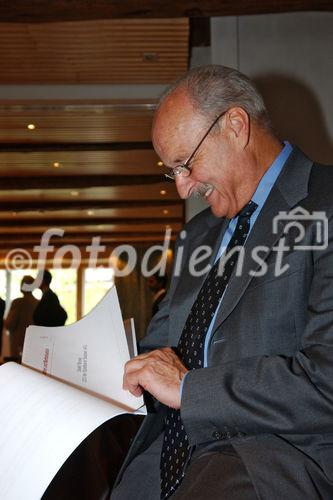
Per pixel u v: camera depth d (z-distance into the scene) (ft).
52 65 19.71
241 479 2.92
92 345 3.85
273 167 3.89
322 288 3.28
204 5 15.98
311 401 2.99
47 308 23.43
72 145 30.25
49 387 3.34
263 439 3.12
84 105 21.34
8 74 20.49
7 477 2.99
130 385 3.43
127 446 4.16
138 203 41.60
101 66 19.77
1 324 24.63
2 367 3.53
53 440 3.00
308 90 16.83
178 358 3.55
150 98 21.12
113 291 3.87
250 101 3.89
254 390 3.07
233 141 3.82
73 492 3.81
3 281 51.55
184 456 3.53
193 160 3.81
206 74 3.88
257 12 16.29
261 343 3.37
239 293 3.53
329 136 16.74
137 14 16.17
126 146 30.22
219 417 3.09
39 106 21.35
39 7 15.74
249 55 16.97
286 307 3.40
